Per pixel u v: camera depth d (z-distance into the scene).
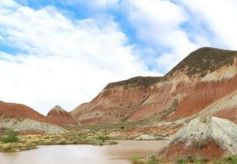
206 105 131.25
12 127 114.94
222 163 30.94
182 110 138.25
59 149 59.00
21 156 45.81
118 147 62.94
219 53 182.25
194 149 34.12
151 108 183.12
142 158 38.78
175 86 181.12
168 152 35.50
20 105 134.00
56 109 193.38
